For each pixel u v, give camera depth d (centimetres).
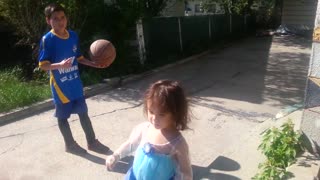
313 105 172
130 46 414
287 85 357
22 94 279
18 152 207
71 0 344
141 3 397
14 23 366
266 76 396
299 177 150
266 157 178
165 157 100
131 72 385
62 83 189
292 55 542
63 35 188
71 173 185
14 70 354
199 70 421
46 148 211
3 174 185
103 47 201
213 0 864
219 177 173
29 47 394
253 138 216
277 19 916
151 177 101
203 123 247
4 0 345
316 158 167
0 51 403
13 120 254
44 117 259
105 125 246
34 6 353
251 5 902
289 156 162
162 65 433
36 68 355
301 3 809
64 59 188
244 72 415
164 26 480
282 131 176
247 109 279
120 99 302
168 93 92
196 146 212
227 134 229
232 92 327
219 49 599
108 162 111
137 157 104
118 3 388
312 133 173
